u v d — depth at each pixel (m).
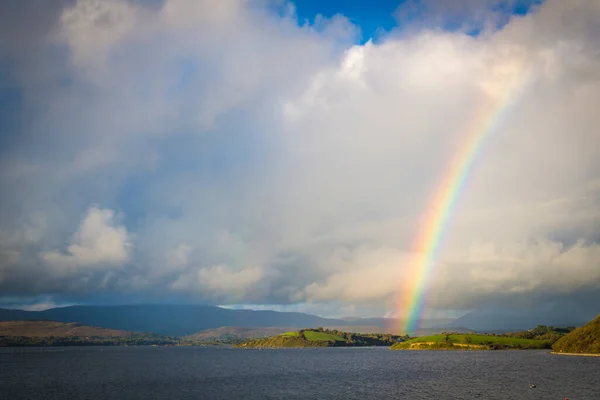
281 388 153.38
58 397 135.75
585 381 167.50
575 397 128.88
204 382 175.88
